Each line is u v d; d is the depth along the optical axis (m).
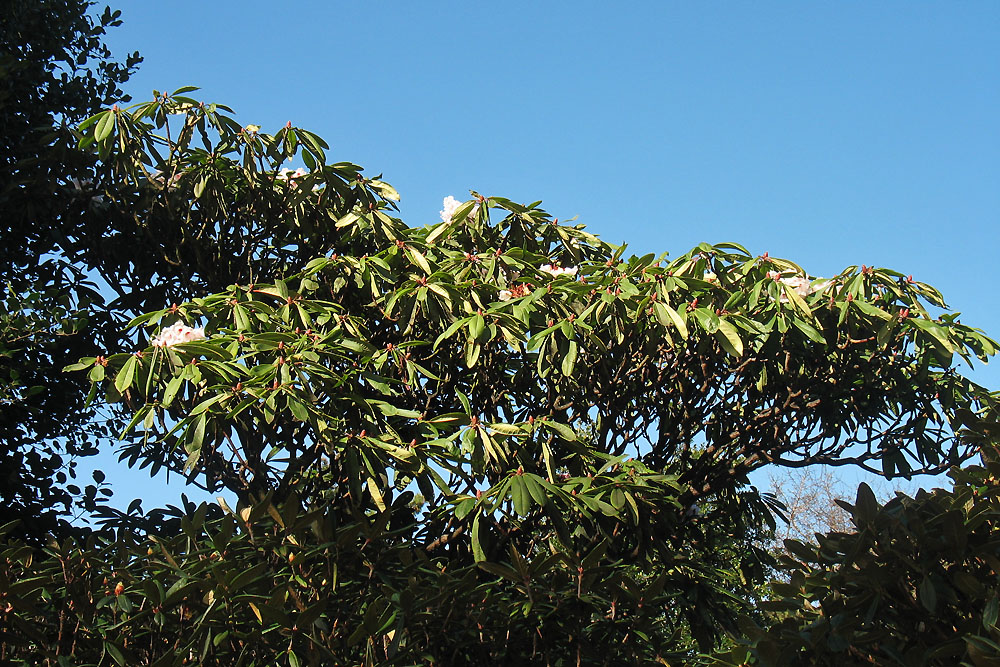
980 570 3.85
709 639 6.17
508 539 5.88
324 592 4.90
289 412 5.51
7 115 6.70
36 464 6.47
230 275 6.93
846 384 6.39
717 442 6.65
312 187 6.61
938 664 3.70
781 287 5.84
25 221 6.77
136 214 6.77
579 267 6.74
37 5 7.03
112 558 5.00
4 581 4.46
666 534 6.22
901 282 6.10
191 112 6.53
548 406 6.18
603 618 5.15
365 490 5.68
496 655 5.08
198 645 4.54
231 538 4.86
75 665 4.55
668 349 6.26
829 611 4.05
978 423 4.27
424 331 6.19
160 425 5.45
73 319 6.18
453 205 6.84
